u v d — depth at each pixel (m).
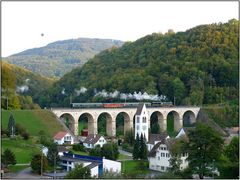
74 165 109.50
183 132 151.12
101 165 114.62
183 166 112.50
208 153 91.81
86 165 111.12
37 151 134.12
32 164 112.56
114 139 190.00
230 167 92.12
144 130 171.62
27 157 128.00
